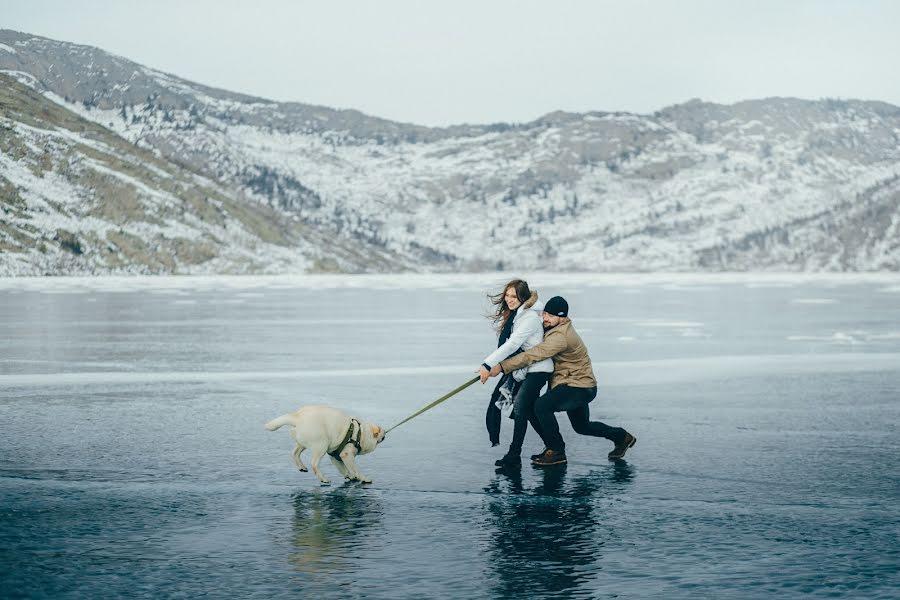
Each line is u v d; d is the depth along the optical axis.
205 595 5.35
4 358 20.39
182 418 11.97
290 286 95.06
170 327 31.72
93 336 27.27
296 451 8.50
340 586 5.50
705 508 7.32
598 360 20.09
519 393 8.99
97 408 12.86
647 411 12.59
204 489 8.01
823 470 8.73
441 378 16.69
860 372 17.38
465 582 5.57
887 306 48.44
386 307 48.75
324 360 20.19
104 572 5.77
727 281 122.06
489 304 52.44
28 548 6.28
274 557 6.07
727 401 13.58
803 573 5.72
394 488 8.05
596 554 6.12
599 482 8.26
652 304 51.84
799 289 83.38
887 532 6.62
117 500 7.61
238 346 23.83
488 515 7.12
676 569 5.80
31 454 9.55
